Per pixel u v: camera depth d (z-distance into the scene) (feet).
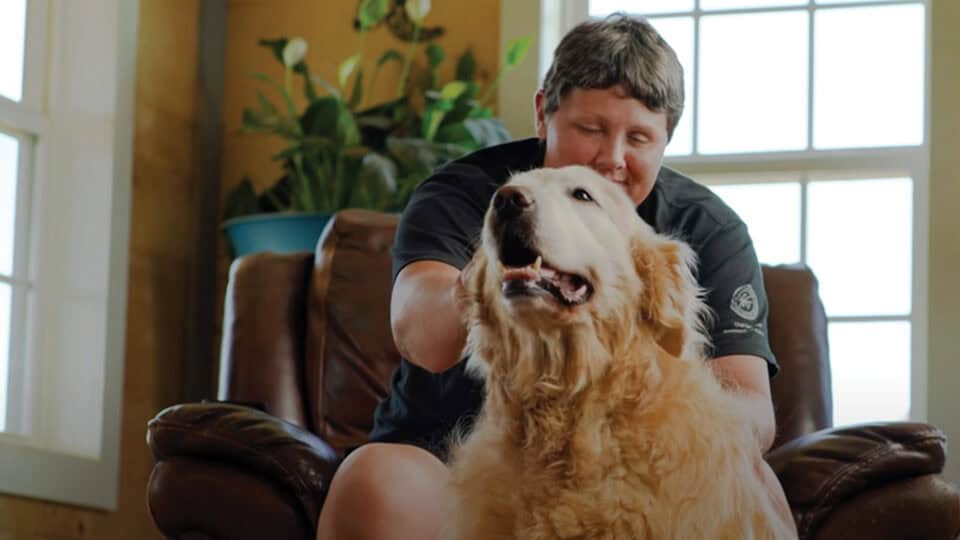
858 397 12.72
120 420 12.57
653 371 4.93
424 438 6.93
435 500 6.23
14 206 12.38
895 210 12.91
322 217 12.39
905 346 12.67
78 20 12.84
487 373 5.10
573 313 4.84
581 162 6.40
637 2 13.71
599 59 6.30
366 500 6.22
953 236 12.34
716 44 13.48
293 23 14.17
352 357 9.80
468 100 12.92
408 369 6.95
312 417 9.80
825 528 7.34
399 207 12.51
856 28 13.23
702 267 6.84
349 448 8.97
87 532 12.15
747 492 5.01
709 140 13.42
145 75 13.15
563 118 6.43
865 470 7.34
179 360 13.60
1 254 12.21
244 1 14.30
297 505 7.74
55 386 12.44
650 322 5.02
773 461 7.64
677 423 4.87
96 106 12.72
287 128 12.80
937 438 7.44
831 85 13.23
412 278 6.21
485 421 5.15
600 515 4.81
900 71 13.11
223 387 9.85
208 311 13.99
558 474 4.91
